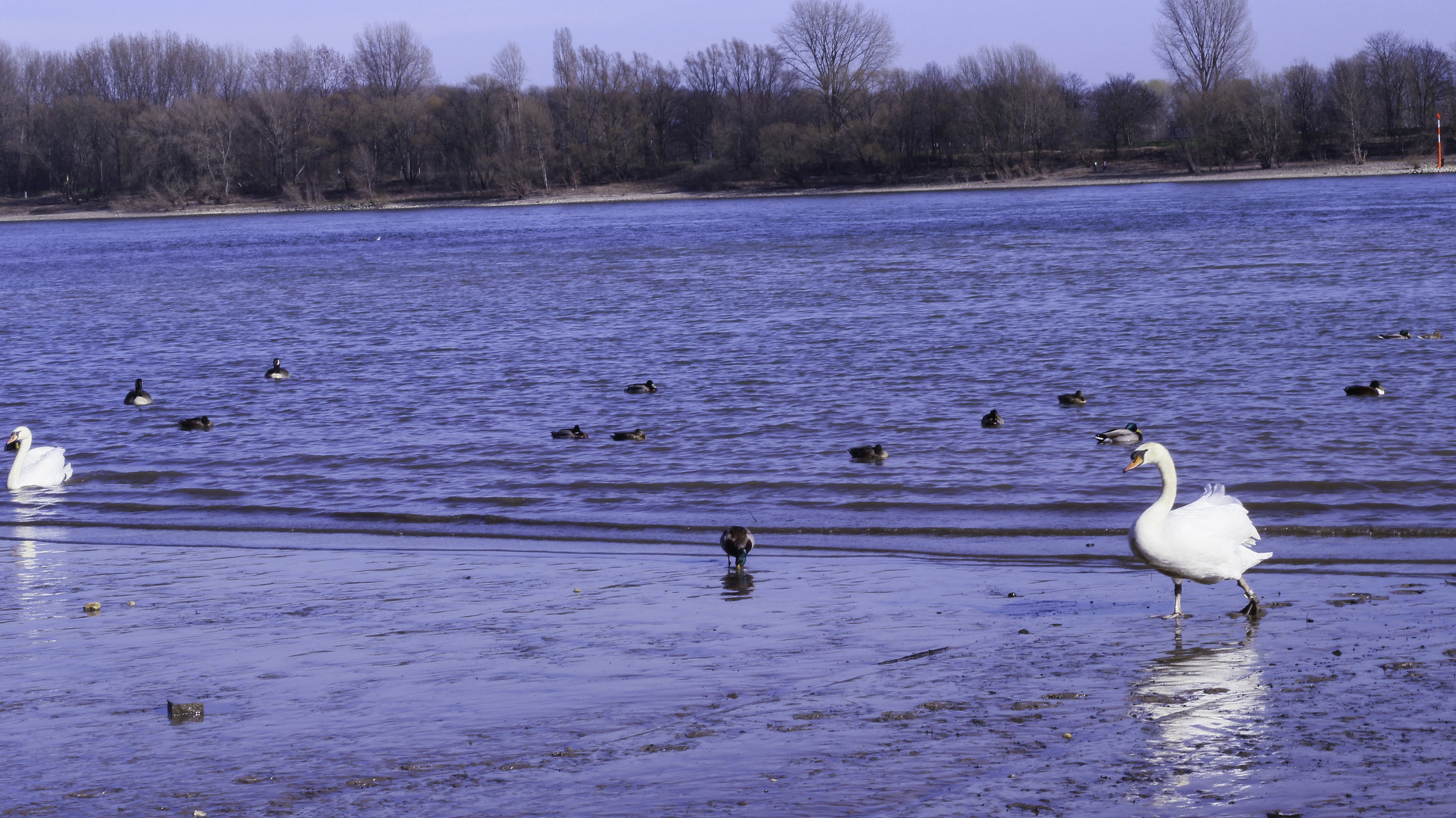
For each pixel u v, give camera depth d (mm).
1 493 20672
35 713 10102
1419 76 150125
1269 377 27281
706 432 23719
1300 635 11148
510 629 12266
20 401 30188
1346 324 34938
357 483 20578
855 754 8672
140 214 163500
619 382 30031
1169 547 11484
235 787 8461
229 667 11211
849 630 11883
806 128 157125
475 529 17453
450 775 8570
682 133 179750
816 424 24109
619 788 8219
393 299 53500
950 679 10297
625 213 132750
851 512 17609
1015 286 48469
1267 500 17125
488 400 28219
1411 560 13961
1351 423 22125
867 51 155500
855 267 59875
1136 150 155625
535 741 9172
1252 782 7945
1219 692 9703
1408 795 7633
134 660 11516
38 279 71125
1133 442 20797
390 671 10969
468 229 111938
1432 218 73125
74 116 166625
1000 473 19562
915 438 22516
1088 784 8016
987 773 8258
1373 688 9609
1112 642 11219
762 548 15836
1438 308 37656
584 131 168000
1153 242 66938
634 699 10023
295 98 171750
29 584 14734
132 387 31891
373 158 167375
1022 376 28828
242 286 62688
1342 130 146000
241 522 18328
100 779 8680
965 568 14398
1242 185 130375
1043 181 151000
